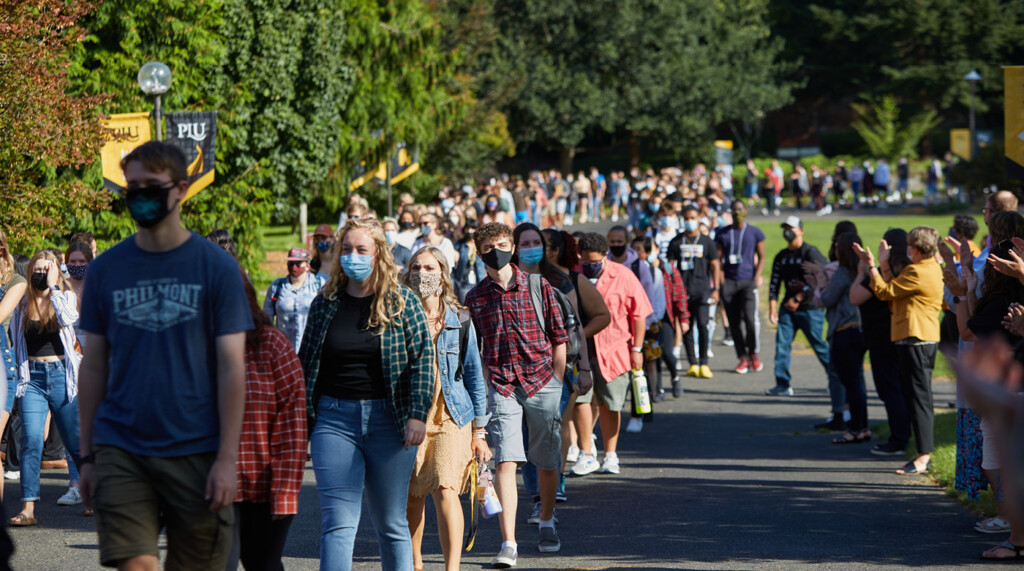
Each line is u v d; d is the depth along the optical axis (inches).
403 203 2306.8
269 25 3051.2
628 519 1139.3
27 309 1139.3
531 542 1066.7
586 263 1358.3
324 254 1542.8
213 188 3132.4
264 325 666.2
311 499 1258.0
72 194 1934.1
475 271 2132.1
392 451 764.6
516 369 996.6
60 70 1909.4
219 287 586.2
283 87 3095.5
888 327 1454.2
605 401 1363.2
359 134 4030.5
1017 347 861.8
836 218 7042.3
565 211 6909.5
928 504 1184.8
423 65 4281.5
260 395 654.5
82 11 1900.8
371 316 759.7
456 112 4948.3
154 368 577.3
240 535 673.6
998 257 946.7
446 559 885.2
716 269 2261.3
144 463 575.2
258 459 652.7
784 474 1360.7
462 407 893.8
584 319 1189.7
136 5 2775.6
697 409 1884.8
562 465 1210.6
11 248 1883.6
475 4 6737.2
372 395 766.5
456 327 898.1
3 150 1814.7
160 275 582.6
